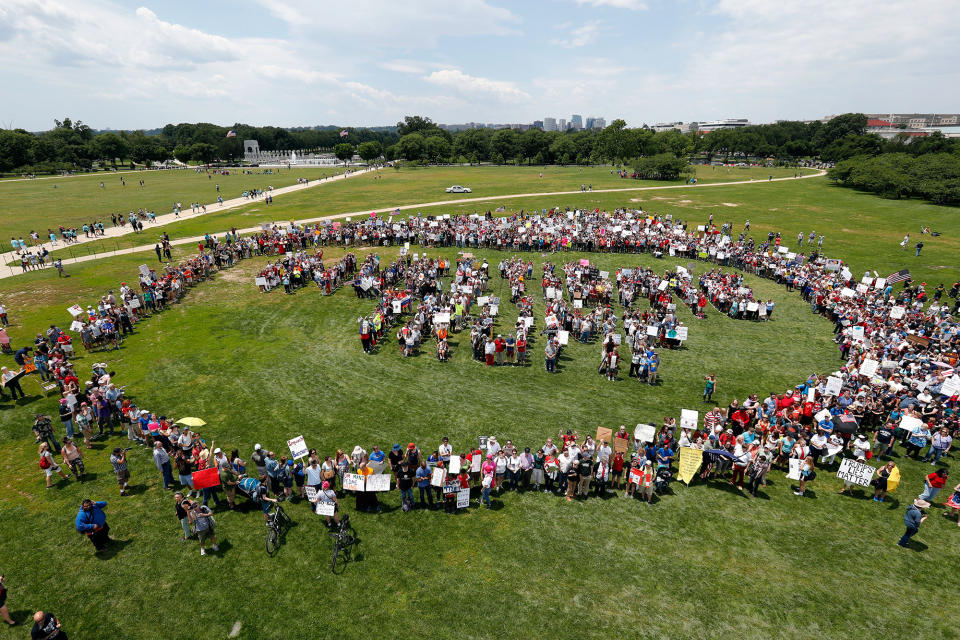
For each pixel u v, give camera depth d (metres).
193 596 15.25
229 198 102.31
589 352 34.72
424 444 23.03
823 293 43.25
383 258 54.97
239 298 43.34
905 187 94.88
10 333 35.19
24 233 68.06
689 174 143.62
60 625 14.27
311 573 16.17
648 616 14.88
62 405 22.89
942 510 19.77
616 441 20.59
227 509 19.17
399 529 18.25
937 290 46.19
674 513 19.39
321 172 171.75
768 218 81.19
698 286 48.41
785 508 19.80
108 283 46.34
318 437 23.44
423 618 14.65
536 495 20.41
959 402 25.70
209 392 27.59
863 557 17.31
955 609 15.30
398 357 32.81
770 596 15.63
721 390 29.39
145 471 21.12
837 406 24.83
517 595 15.51
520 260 51.62
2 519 18.20
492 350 31.66
